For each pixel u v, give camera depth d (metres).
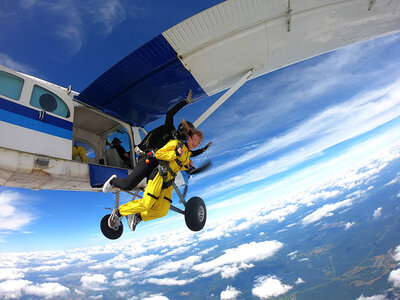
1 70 3.38
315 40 4.38
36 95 3.76
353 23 4.21
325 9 3.79
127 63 4.07
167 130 2.35
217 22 3.65
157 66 4.24
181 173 5.81
